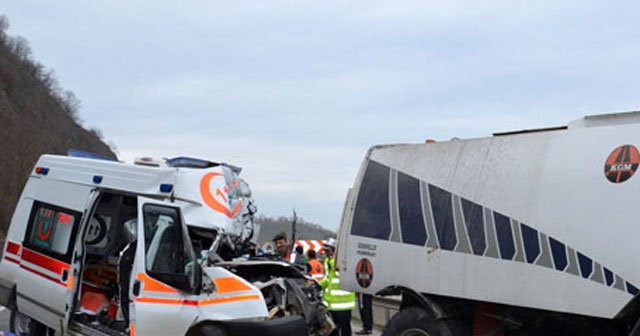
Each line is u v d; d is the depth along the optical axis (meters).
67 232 8.23
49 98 81.81
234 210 8.76
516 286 6.13
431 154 7.20
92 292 8.38
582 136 6.00
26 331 8.98
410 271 7.02
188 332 7.02
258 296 7.07
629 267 5.41
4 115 59.69
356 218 7.69
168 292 6.99
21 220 9.22
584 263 5.70
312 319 7.98
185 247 7.18
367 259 7.46
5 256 9.24
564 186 5.96
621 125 5.75
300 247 12.59
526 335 6.64
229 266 7.71
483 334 6.72
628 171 5.55
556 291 5.85
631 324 5.59
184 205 7.77
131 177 8.08
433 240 6.88
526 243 6.12
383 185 7.54
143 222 7.14
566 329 6.44
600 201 5.68
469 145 6.88
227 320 6.82
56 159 9.29
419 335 6.99
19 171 54.38
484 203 6.53
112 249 8.32
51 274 8.22
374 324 13.12
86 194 8.28
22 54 86.69
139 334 6.81
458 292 6.57
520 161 6.38
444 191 6.91
